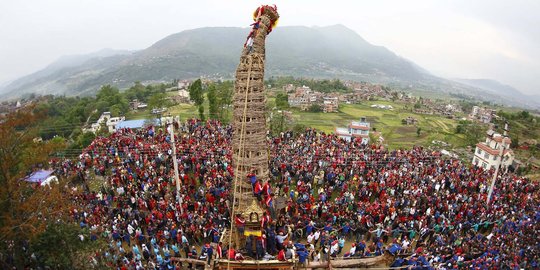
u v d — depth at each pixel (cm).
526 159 10081
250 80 2842
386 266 3192
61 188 3005
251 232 2695
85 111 14138
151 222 3600
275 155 5400
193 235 3550
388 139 14062
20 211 2541
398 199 4231
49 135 10231
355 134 10944
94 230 3092
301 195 4200
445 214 4047
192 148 5197
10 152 2512
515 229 3884
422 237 3719
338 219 3803
